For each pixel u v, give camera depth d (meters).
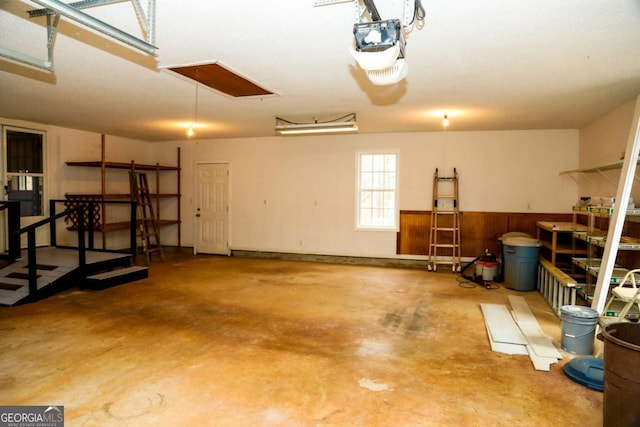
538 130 6.77
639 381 2.04
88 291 5.43
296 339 3.74
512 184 6.91
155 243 9.14
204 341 3.67
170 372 3.03
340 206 7.73
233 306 4.79
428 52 3.19
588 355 3.35
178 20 2.64
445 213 7.11
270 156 8.15
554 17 2.54
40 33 2.90
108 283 5.61
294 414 2.47
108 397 2.65
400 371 3.07
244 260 8.01
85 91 4.53
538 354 3.34
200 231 8.77
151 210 7.89
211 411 2.50
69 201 6.64
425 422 2.40
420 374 3.03
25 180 6.60
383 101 4.88
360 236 7.64
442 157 7.18
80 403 2.58
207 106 5.27
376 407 2.56
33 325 4.04
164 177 8.99
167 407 2.54
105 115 5.95
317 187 7.86
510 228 6.93
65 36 2.95
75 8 2.09
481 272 6.04
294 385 2.84
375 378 2.96
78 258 5.86
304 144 7.91
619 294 3.28
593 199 4.58
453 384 2.87
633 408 2.06
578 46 3.03
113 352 3.39
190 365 3.15
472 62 3.42
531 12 2.47
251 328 4.03
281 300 5.07
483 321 4.28
